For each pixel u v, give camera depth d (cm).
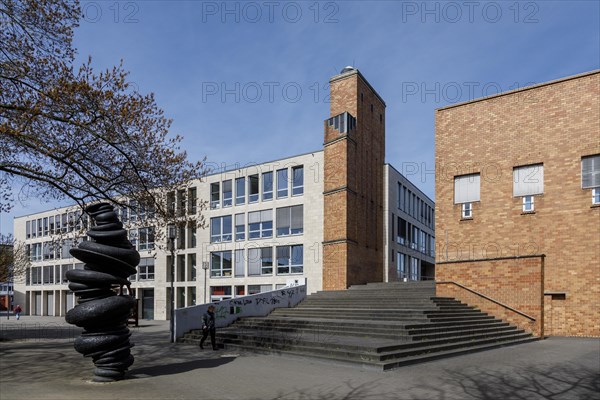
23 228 6256
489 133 2283
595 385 949
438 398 849
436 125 2452
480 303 2053
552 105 2119
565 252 2016
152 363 1305
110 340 1002
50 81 1284
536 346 1611
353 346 1277
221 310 2142
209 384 985
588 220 1973
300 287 2566
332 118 3050
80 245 1008
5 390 907
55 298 5731
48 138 1318
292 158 3616
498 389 917
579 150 2028
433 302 1944
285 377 1064
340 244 2869
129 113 1352
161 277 4341
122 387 948
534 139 2152
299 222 3525
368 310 1922
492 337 1666
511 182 2197
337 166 2967
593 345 1627
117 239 1030
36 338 2219
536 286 1917
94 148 1416
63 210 5678
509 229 2177
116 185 1491
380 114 3522
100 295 1009
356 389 927
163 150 1478
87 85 1242
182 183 1555
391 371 1122
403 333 1455
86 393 883
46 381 1014
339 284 2834
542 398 846
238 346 1644
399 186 3944
